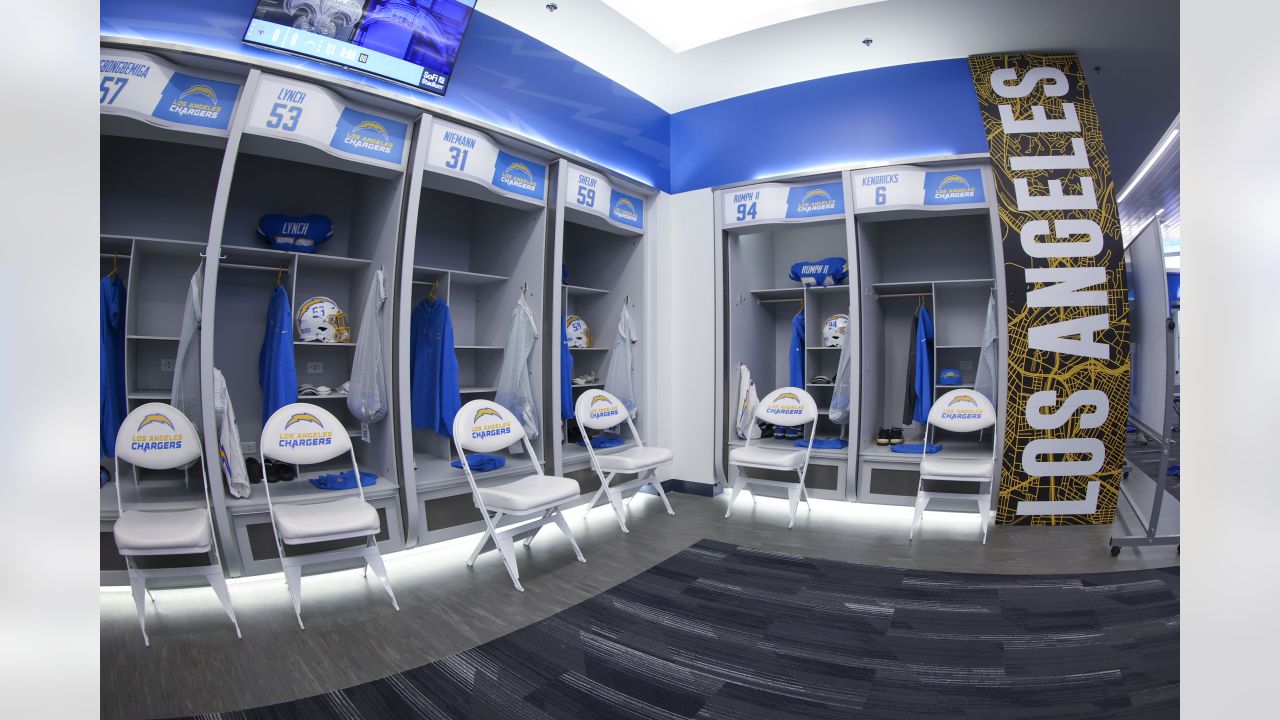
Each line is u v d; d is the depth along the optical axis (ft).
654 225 16.60
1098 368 13.16
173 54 8.93
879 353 16.48
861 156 15.56
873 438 15.99
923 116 15.01
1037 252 13.44
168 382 11.25
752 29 13.46
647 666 7.70
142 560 9.31
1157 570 10.63
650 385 16.51
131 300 10.03
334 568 9.50
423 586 10.23
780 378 18.99
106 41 8.59
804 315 16.35
